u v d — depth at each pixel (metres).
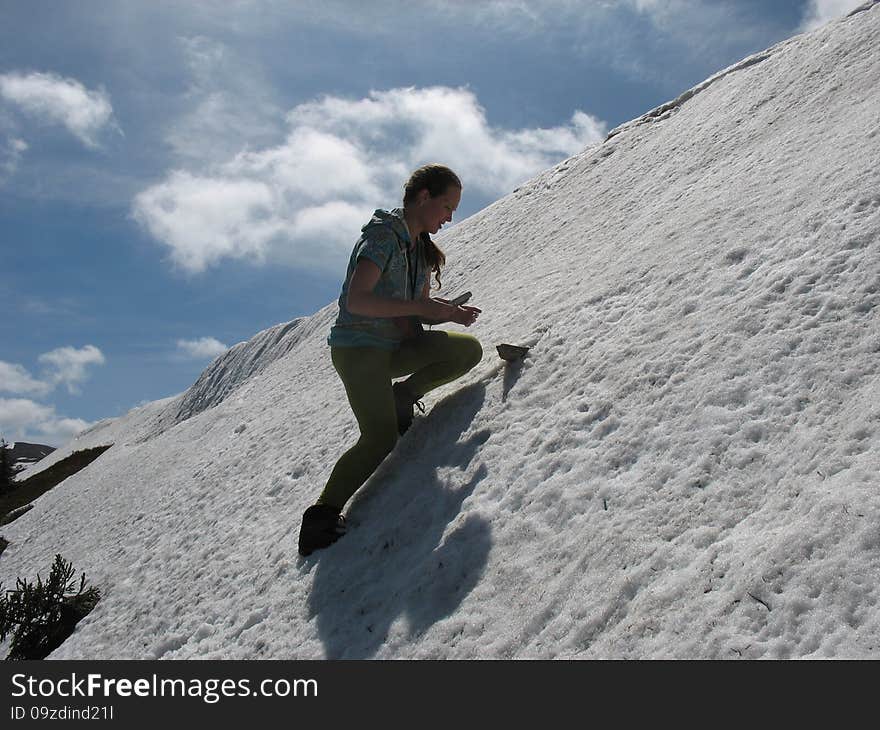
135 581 7.67
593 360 5.56
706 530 3.47
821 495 3.22
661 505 3.78
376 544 5.00
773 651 2.73
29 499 30.16
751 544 3.21
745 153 9.61
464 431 5.64
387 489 5.52
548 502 4.30
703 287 5.65
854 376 3.86
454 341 5.75
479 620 3.80
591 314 6.42
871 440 3.38
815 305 4.59
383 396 5.24
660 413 4.47
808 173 6.60
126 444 37.41
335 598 4.75
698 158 11.11
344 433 7.80
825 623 2.70
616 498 4.01
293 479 7.53
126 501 12.75
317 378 13.09
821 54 11.63
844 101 8.90
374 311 4.87
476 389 6.17
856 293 4.46
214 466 10.28
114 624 6.82
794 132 8.91
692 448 4.04
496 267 14.11
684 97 17.44
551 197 16.72
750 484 3.60
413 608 4.19
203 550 7.11
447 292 14.84
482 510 4.60
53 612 7.53
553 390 5.50
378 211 5.12
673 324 5.40
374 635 4.19
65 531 13.70
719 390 4.33
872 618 2.61
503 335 7.73
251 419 13.29
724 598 3.03
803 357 4.20
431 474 5.35
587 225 11.82
